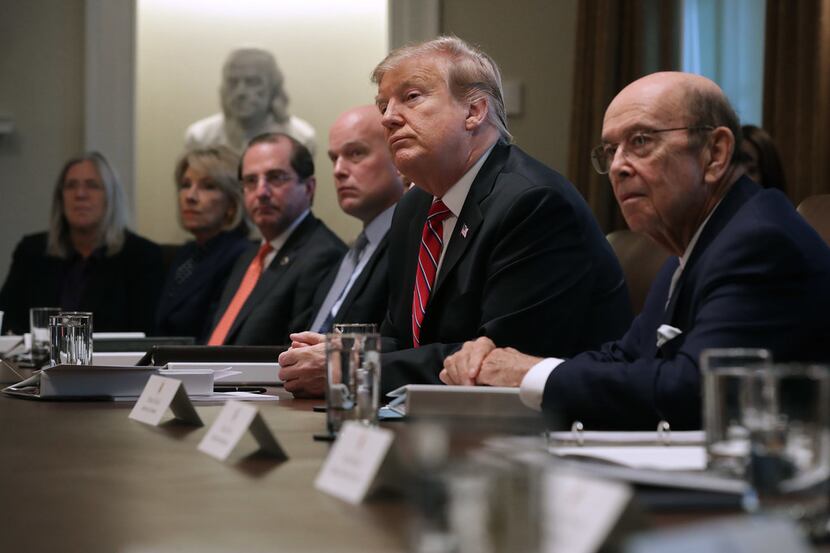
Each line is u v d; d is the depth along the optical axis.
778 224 2.05
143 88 7.17
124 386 2.31
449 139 2.84
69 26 7.05
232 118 7.17
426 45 2.92
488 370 2.18
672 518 0.95
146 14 7.18
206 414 2.00
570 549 0.74
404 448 0.76
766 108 5.81
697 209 2.25
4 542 0.94
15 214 7.00
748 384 1.01
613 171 2.30
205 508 1.08
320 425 1.82
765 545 0.69
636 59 6.35
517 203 2.72
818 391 0.91
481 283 2.76
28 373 3.18
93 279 5.78
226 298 4.72
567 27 6.87
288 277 4.31
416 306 2.85
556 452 1.29
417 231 3.05
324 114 7.29
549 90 6.88
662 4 6.31
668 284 2.36
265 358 2.87
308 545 0.91
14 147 7.02
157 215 7.18
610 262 2.85
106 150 7.00
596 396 1.93
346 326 2.01
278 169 4.52
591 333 2.78
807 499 0.90
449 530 0.71
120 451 1.50
